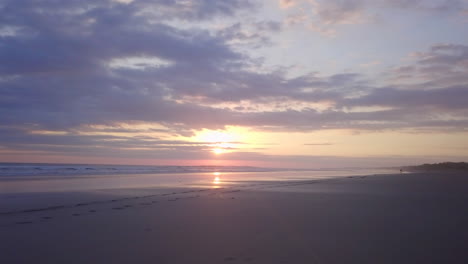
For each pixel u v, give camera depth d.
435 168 51.50
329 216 10.15
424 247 6.71
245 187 20.53
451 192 16.70
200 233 8.00
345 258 6.04
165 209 11.64
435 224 8.91
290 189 18.95
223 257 6.14
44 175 33.22
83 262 5.96
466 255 6.21
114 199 14.52
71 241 7.33
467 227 8.52
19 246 6.95
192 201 13.75
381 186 20.33
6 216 10.35
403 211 10.97
